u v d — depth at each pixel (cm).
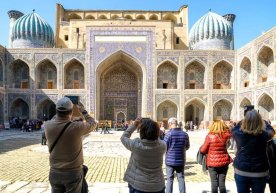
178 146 489
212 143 449
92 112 2841
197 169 824
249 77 2733
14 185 607
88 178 686
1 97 2730
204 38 3241
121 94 3181
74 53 2886
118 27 2889
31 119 2802
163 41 3247
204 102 2869
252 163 324
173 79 2981
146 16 3675
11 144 1441
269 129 375
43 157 1012
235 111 2858
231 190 583
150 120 302
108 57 2870
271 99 2378
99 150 1243
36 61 2877
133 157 302
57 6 3412
